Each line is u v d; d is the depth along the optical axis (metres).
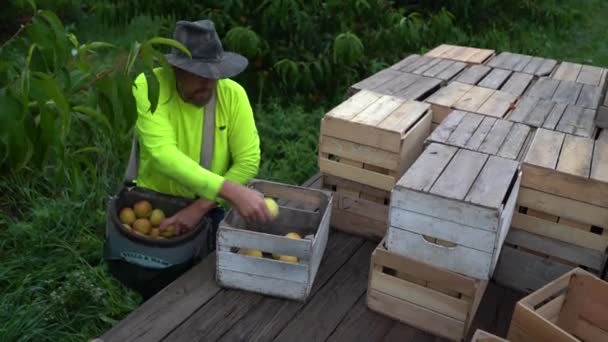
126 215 2.54
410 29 6.06
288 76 5.89
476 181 2.21
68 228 3.76
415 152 2.80
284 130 5.43
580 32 10.90
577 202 2.31
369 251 2.84
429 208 2.13
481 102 3.16
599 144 2.58
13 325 2.87
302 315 2.40
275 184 2.68
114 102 1.63
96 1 5.93
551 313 2.17
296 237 2.51
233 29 5.28
